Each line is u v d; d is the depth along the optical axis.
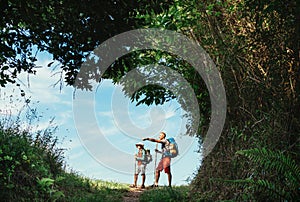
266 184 4.90
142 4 6.79
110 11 6.53
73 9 6.64
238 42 7.30
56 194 7.27
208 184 8.02
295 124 5.82
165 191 9.00
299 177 4.78
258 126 6.65
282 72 6.38
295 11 5.74
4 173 6.75
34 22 6.41
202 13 7.99
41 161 8.34
